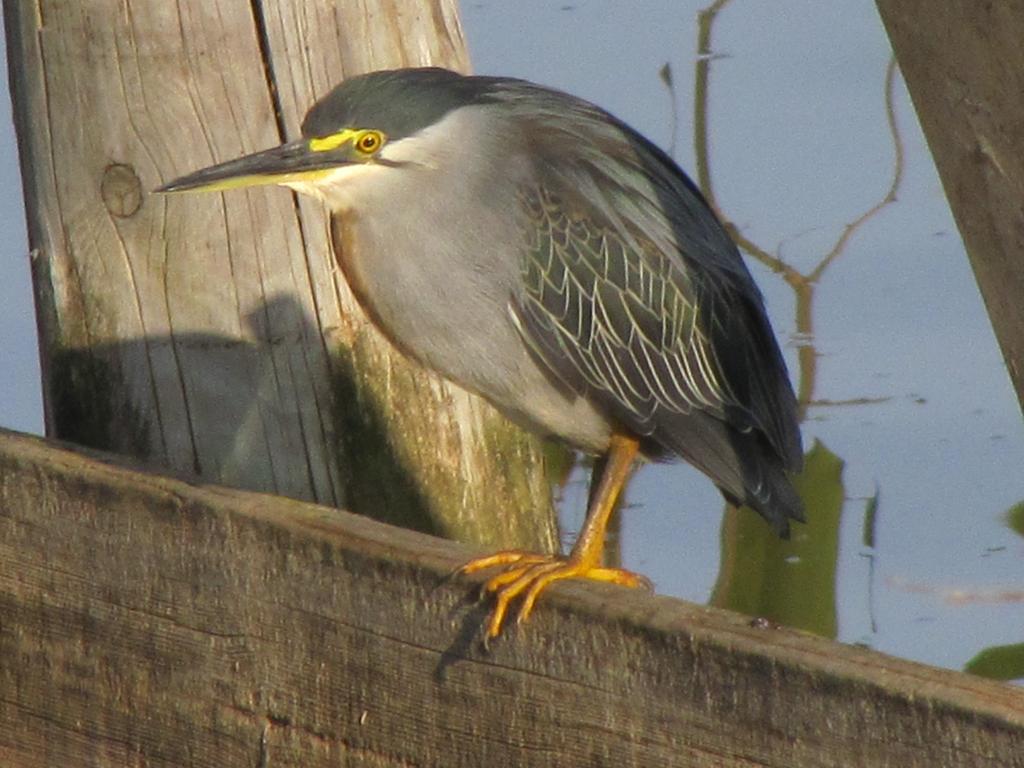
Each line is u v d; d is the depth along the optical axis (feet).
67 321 28.04
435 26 29.94
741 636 16.38
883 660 15.52
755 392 30.94
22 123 27.94
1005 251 14.94
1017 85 14.25
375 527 20.24
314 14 28.02
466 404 30.76
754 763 16.28
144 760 22.29
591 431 29.53
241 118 27.48
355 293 28.32
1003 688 14.74
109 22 26.91
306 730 20.58
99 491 22.40
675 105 52.95
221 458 28.30
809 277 47.67
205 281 27.81
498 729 18.71
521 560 20.62
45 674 23.30
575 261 28.48
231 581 21.12
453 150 27.71
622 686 17.43
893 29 15.11
